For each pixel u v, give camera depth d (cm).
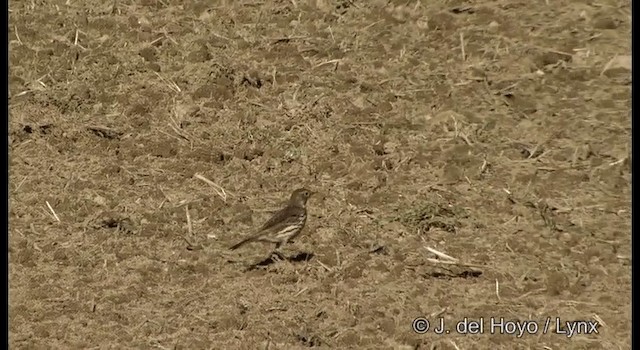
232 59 2442
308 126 2297
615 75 2283
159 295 2045
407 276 2022
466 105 2280
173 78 2419
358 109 2306
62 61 2483
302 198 2092
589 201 2097
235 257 2100
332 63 2403
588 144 2178
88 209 2219
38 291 2081
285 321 1969
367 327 1942
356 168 2212
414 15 2484
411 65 2377
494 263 2022
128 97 2394
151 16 2570
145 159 2288
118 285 2075
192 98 2375
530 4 2469
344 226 2122
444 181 2167
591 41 2358
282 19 2523
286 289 2028
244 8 2558
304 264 2069
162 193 2223
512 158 2184
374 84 2350
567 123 2219
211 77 2405
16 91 2438
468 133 2231
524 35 2395
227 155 2278
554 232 2053
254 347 1931
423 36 2439
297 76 2386
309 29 2494
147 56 2470
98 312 2031
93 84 2433
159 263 2103
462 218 2102
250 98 2362
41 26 2570
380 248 2077
